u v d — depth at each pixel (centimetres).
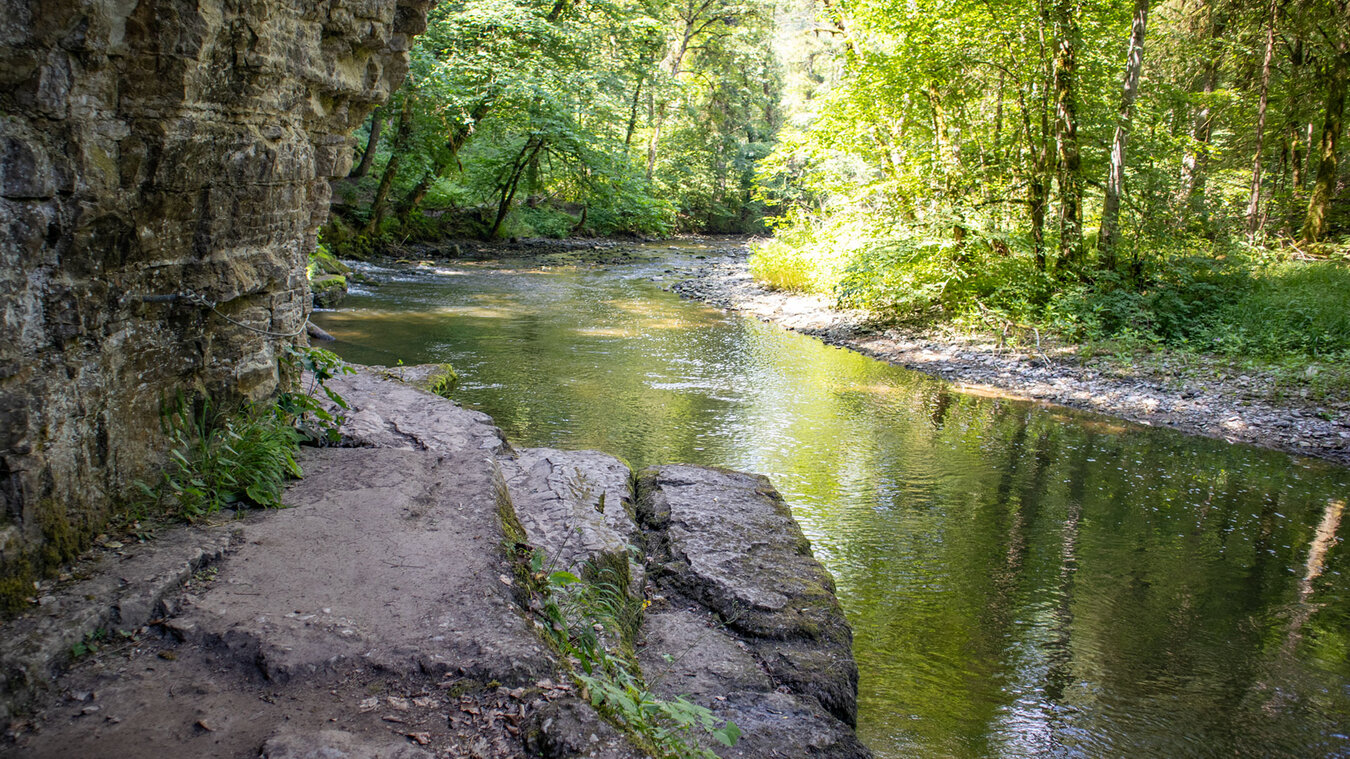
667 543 479
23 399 277
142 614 289
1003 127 1590
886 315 1480
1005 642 463
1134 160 1447
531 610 339
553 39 2359
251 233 441
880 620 482
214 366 423
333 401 571
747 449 787
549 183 3145
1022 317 1326
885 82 1484
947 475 742
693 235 4088
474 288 1780
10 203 270
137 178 327
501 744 243
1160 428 911
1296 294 1295
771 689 359
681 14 3834
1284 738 388
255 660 272
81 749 228
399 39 556
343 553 346
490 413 851
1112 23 1428
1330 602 527
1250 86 2459
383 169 2459
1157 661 452
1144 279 1376
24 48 266
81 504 316
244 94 388
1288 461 811
